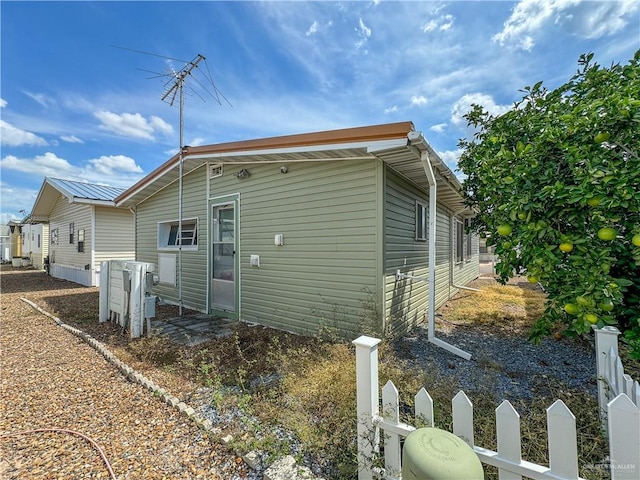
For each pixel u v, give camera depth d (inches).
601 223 72.1
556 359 145.9
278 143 172.7
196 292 269.4
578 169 73.8
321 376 109.3
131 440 88.8
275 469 71.2
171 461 79.5
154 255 320.5
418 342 174.4
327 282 181.8
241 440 84.8
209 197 256.4
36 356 159.8
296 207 196.9
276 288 207.3
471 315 237.1
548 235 77.7
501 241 113.1
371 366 66.0
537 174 84.0
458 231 375.2
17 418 101.8
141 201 339.6
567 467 44.6
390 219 173.2
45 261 618.8
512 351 157.4
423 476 43.3
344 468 70.8
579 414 87.4
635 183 66.2
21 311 270.1
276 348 161.2
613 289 68.4
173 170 264.5
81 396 116.2
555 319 91.1
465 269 412.8
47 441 89.3
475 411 89.7
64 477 74.7
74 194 407.5
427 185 223.6
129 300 196.2
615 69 115.3
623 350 102.7
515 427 49.5
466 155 191.8
